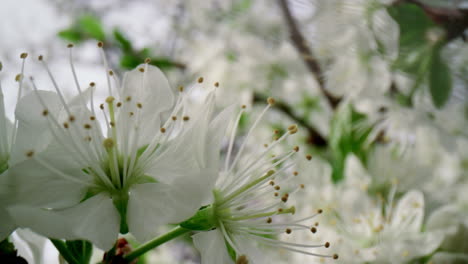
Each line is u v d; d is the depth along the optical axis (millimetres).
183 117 96
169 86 101
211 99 95
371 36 126
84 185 95
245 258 94
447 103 122
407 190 132
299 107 173
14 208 88
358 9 125
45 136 94
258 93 172
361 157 136
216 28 179
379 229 121
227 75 170
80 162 95
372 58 131
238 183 100
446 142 130
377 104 135
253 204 102
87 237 91
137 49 171
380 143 138
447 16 119
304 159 145
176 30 193
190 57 180
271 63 167
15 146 93
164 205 92
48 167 93
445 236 114
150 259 158
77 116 96
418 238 115
